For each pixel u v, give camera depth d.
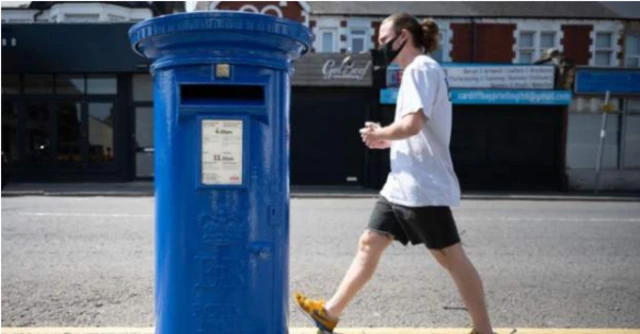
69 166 14.87
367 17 17.80
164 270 2.09
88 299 4.11
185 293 2.04
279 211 2.10
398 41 2.83
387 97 14.63
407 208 2.69
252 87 2.02
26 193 12.19
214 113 1.96
